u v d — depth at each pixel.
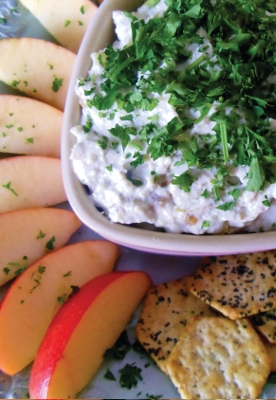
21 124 0.22
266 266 0.20
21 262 0.20
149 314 0.19
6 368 0.18
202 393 0.17
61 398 0.17
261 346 0.18
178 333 0.19
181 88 0.16
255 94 0.17
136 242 0.17
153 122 0.16
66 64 0.22
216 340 0.18
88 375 0.18
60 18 0.23
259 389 0.17
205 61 0.17
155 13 0.19
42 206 0.21
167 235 0.17
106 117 0.17
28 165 0.21
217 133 0.16
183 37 0.17
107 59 0.18
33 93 0.23
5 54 0.22
